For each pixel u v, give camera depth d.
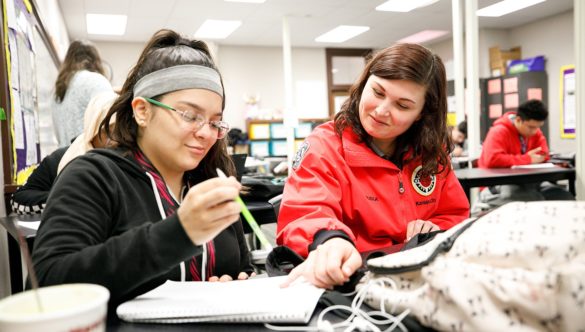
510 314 0.49
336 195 1.18
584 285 0.49
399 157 1.32
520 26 7.54
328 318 0.59
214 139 0.85
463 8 4.84
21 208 1.51
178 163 0.83
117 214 0.78
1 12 1.59
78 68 2.38
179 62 0.81
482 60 7.70
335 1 5.64
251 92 8.25
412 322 0.55
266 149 7.60
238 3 5.59
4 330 0.37
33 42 2.44
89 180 0.74
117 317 0.61
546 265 0.52
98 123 1.45
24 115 2.00
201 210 0.56
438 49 8.72
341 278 0.70
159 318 0.59
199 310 0.59
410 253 0.65
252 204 1.77
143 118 0.83
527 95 7.04
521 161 3.33
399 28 7.27
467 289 0.50
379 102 1.16
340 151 1.25
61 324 0.37
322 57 8.71
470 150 3.81
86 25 6.44
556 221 0.55
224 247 0.95
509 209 0.60
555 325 0.49
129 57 7.57
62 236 0.66
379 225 1.22
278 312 0.57
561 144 6.96
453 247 0.59
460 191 1.40
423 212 1.33
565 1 6.19
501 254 0.54
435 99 1.22
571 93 6.74
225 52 8.09
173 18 6.17
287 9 5.90
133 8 5.64
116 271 0.58
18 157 1.81
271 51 8.35
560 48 6.86
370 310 0.61
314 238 0.95
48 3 3.78
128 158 0.85
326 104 8.78
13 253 1.49
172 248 0.58
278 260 0.89
